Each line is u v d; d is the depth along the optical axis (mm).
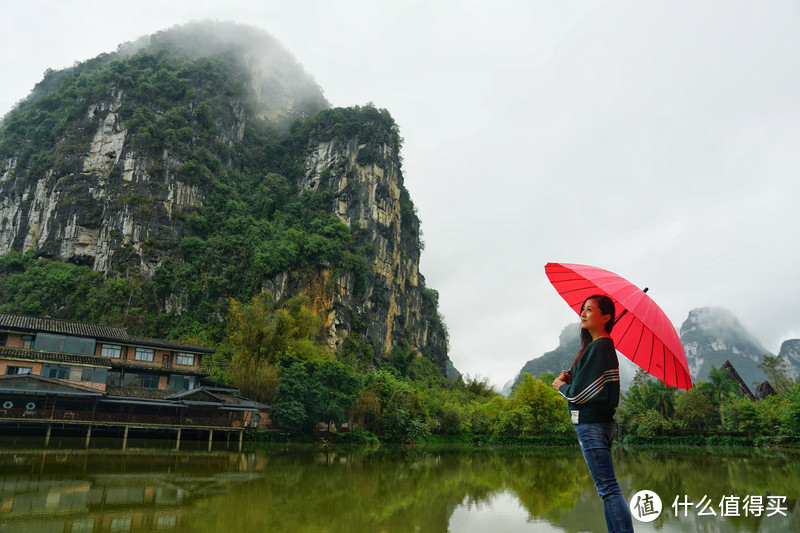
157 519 13031
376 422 59625
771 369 86375
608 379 4191
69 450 29062
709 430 74500
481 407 81125
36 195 96438
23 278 82438
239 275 87250
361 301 98500
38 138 103938
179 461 26562
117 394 38656
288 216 103812
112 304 78875
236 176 109062
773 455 44125
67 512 13352
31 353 37844
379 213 110938
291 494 18062
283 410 45875
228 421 40031
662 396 78438
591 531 13867
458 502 18234
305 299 78000
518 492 21031
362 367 87938
